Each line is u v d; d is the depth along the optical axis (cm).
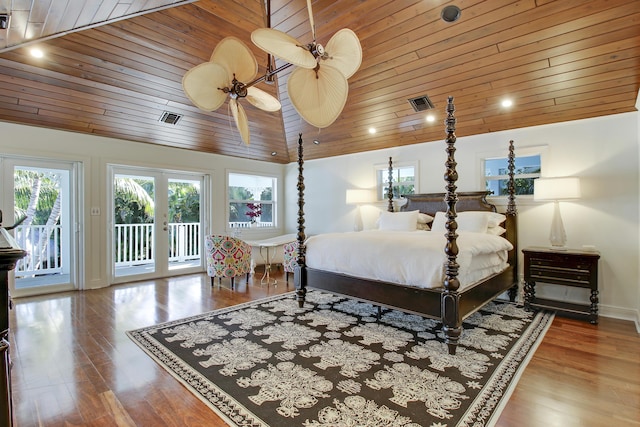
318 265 363
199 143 559
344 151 606
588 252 342
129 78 383
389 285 299
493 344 276
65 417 179
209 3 321
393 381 216
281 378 220
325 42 360
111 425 172
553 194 355
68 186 466
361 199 549
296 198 711
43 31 235
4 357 91
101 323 326
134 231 532
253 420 176
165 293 447
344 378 221
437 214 447
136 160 515
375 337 292
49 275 454
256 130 562
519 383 214
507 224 412
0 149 398
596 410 185
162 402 193
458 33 311
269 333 301
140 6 239
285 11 338
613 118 360
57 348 266
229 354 257
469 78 359
